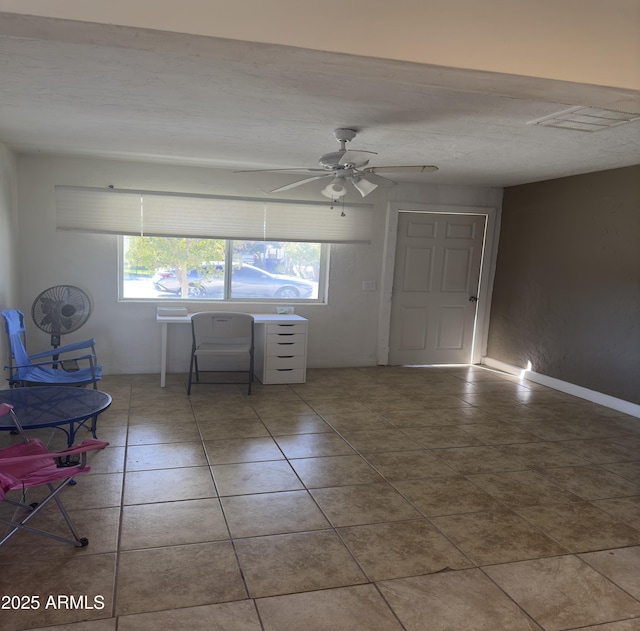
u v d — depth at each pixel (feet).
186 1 4.85
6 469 7.09
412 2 5.40
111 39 5.07
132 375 16.90
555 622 6.33
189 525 8.16
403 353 20.06
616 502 9.50
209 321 14.88
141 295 17.26
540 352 17.95
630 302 14.69
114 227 16.15
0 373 13.48
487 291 20.38
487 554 7.70
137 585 6.68
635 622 6.40
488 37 5.65
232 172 17.06
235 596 6.55
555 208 17.31
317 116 10.37
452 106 9.42
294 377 16.80
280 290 18.61
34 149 14.47
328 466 10.59
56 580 6.71
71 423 8.93
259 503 8.95
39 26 4.79
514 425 13.51
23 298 15.80
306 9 5.13
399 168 11.66
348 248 18.76
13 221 14.79
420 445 11.93
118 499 8.89
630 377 14.71
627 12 6.07
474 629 6.16
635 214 14.51
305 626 6.08
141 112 10.40
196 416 13.26
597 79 6.05
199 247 17.56
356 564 7.32
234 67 7.71
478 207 19.61
